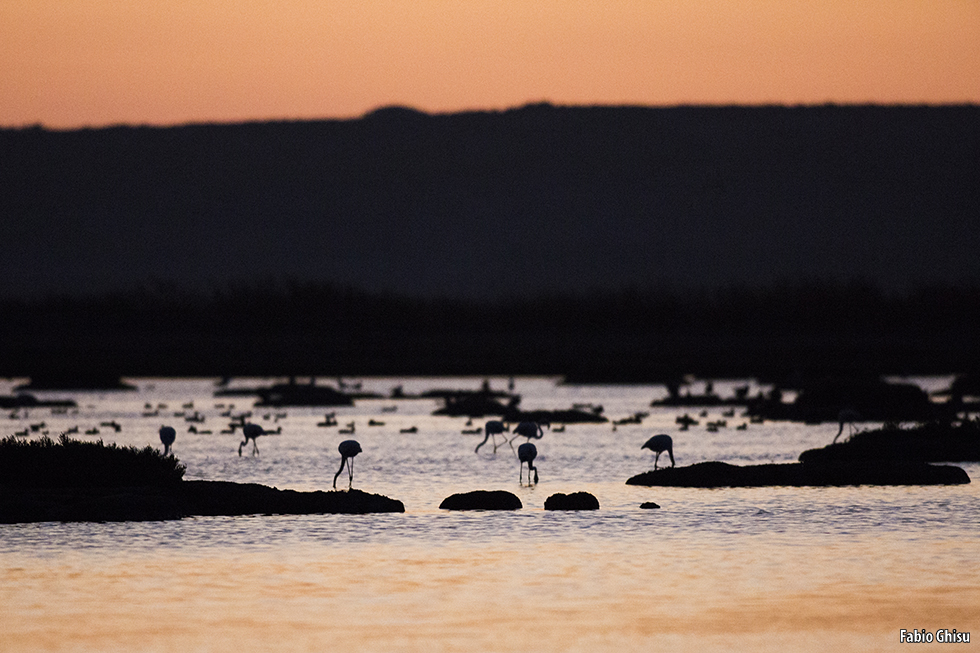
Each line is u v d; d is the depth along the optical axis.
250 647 81.06
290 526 121.88
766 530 120.00
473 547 111.50
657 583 97.50
